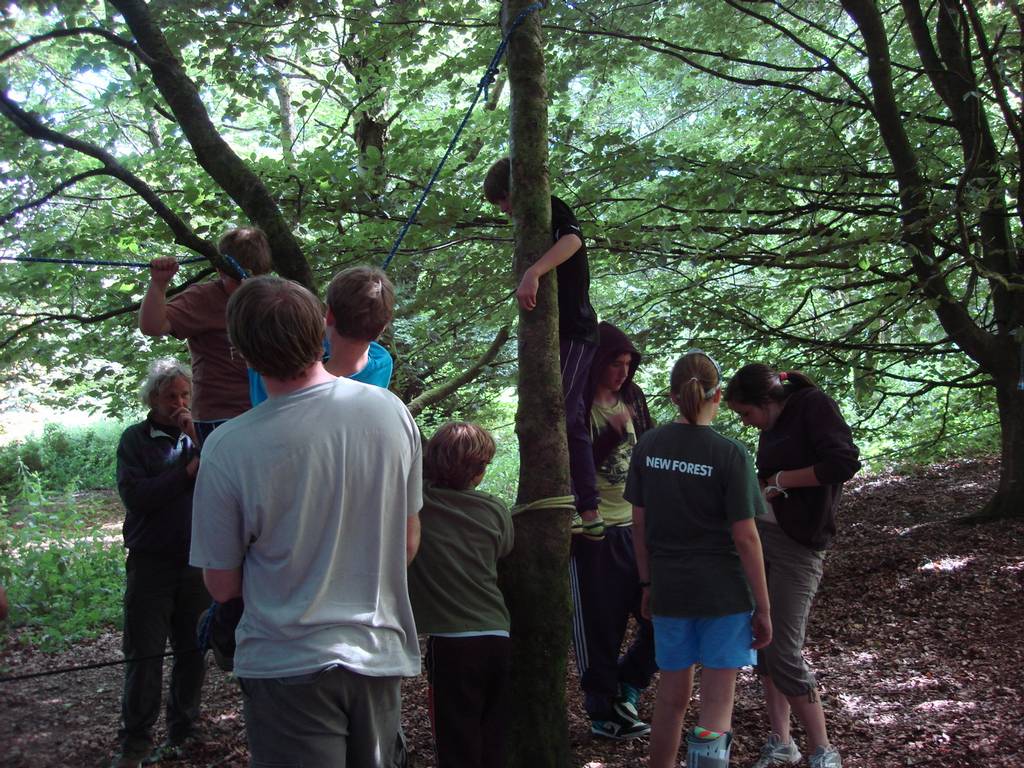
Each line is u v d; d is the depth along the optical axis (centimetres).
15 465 1825
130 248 673
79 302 691
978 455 1241
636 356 473
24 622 771
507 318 809
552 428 326
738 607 343
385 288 280
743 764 401
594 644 442
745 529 338
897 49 958
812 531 376
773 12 975
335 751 216
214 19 634
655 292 905
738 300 852
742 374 401
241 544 220
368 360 303
